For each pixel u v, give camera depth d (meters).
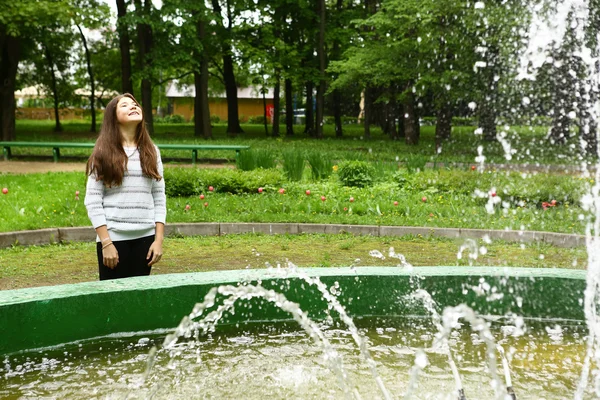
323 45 26.28
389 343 3.17
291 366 2.87
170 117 56.44
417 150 19.55
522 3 13.46
